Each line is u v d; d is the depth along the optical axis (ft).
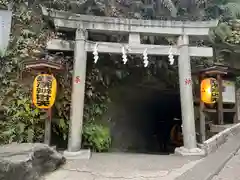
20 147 14.64
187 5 30.14
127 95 33.76
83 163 17.28
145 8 27.20
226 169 14.42
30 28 21.57
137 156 20.12
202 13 30.14
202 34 22.04
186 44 21.90
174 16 27.96
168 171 15.33
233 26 31.07
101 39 23.90
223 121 32.22
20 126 18.49
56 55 22.17
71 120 19.24
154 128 46.42
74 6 23.08
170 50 21.86
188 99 21.21
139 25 21.50
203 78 23.20
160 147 44.09
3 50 19.58
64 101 21.22
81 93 19.62
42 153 14.53
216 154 18.08
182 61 21.79
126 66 27.84
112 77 27.81
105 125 26.14
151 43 25.41
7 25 20.20
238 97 32.53
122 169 15.92
